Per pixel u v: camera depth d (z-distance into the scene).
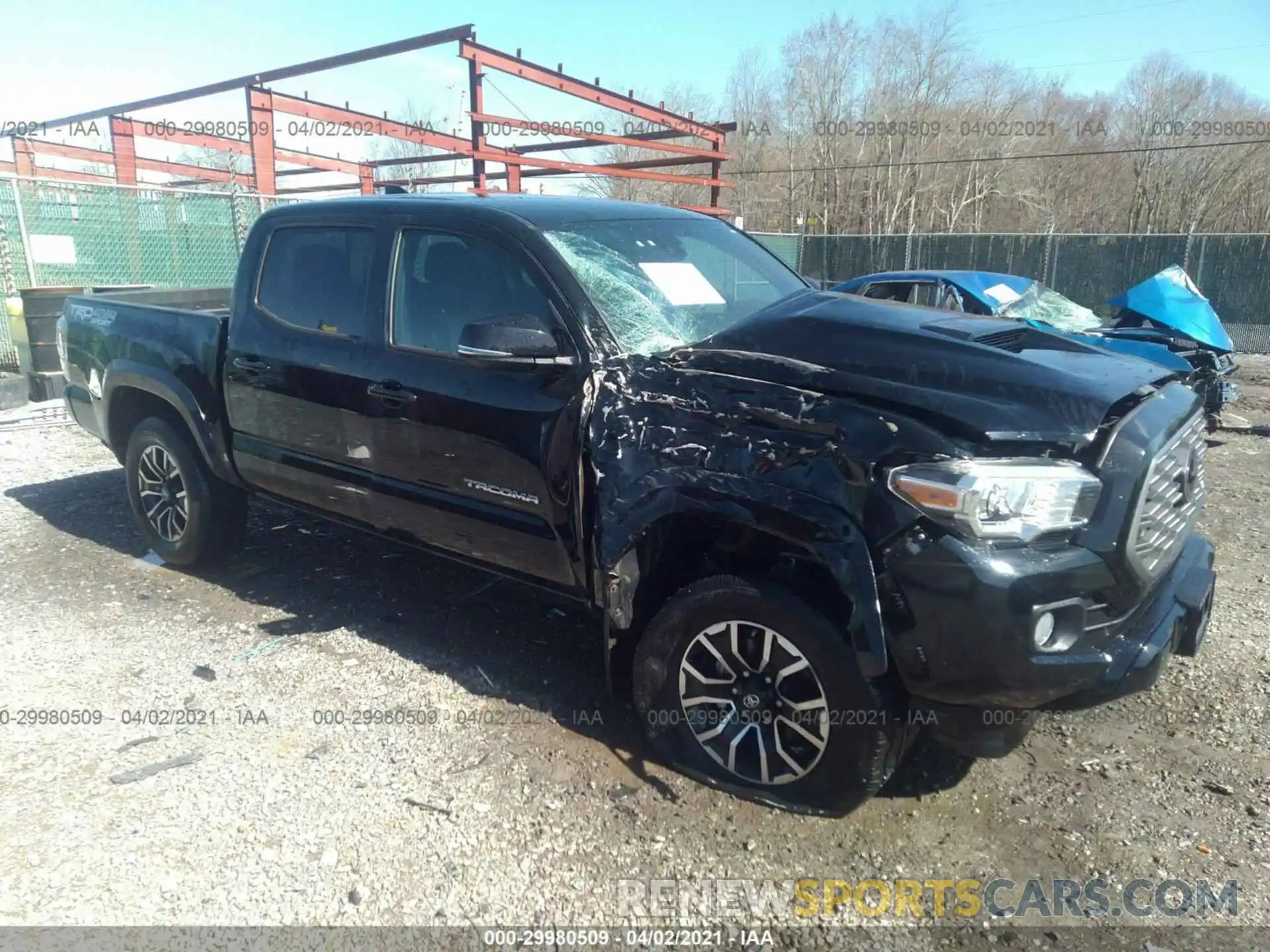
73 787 3.11
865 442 2.64
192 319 4.70
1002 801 3.05
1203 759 3.29
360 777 3.17
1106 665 2.58
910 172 37.59
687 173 30.83
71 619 4.46
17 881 2.66
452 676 3.89
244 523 5.02
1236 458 8.15
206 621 4.43
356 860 2.76
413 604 4.62
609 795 3.08
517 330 3.10
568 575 3.35
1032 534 2.53
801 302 3.46
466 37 13.10
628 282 3.52
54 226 11.45
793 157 37.06
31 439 8.23
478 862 2.76
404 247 3.85
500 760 3.27
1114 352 3.29
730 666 3.02
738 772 3.05
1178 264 18.89
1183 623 2.98
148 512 5.14
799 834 2.89
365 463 3.94
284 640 4.23
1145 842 2.85
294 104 14.46
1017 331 3.30
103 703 3.66
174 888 2.64
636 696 3.24
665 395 3.03
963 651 2.54
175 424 4.92
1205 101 39.50
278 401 4.22
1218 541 5.69
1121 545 2.61
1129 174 41.09
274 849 2.81
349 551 5.37
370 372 3.81
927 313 3.38
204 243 12.84
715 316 3.69
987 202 42.19
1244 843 2.84
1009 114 38.41
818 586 2.85
